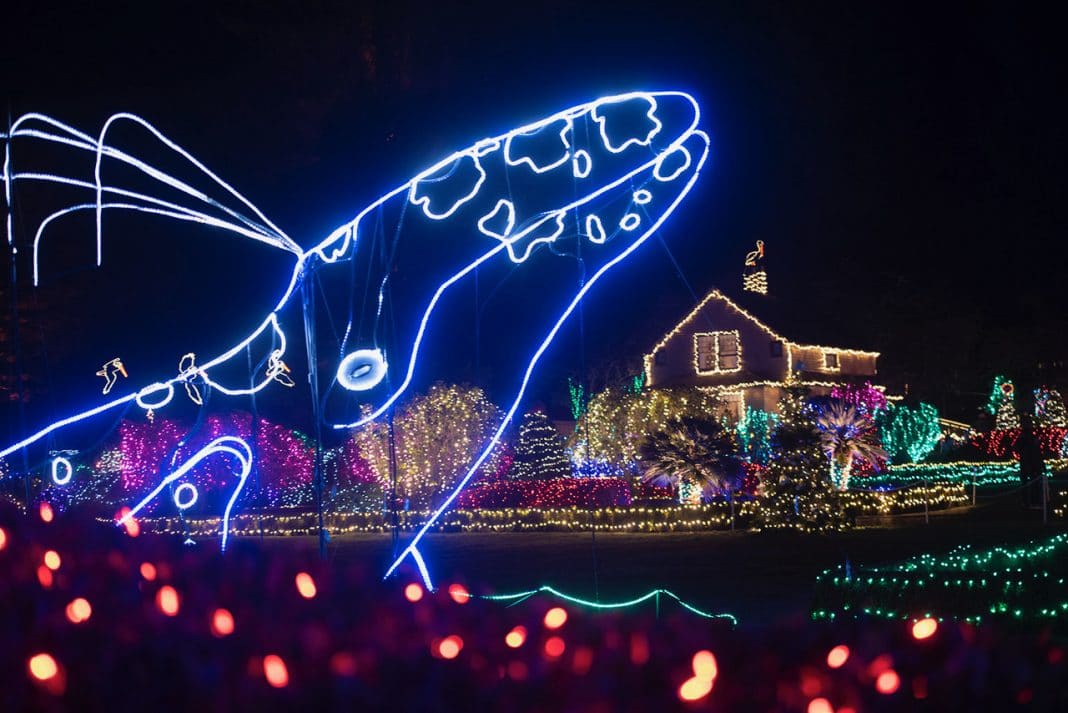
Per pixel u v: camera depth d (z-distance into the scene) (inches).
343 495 1266.0
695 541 981.8
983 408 2081.7
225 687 147.7
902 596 465.7
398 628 171.9
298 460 1310.3
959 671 161.0
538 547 967.0
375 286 1391.5
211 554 209.0
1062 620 426.3
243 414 1311.5
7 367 1147.3
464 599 195.2
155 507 1268.5
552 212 468.1
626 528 1104.8
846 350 1967.3
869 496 1195.3
